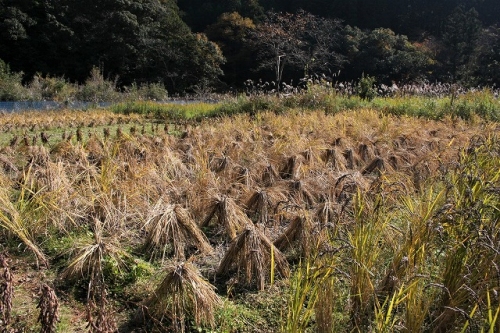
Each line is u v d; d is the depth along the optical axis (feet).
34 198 12.54
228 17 127.44
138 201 13.66
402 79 105.09
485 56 102.89
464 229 9.21
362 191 12.92
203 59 113.80
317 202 14.97
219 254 11.85
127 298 9.80
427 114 37.14
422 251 8.96
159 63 113.91
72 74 110.01
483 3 138.92
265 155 19.71
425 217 9.44
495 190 9.62
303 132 26.76
